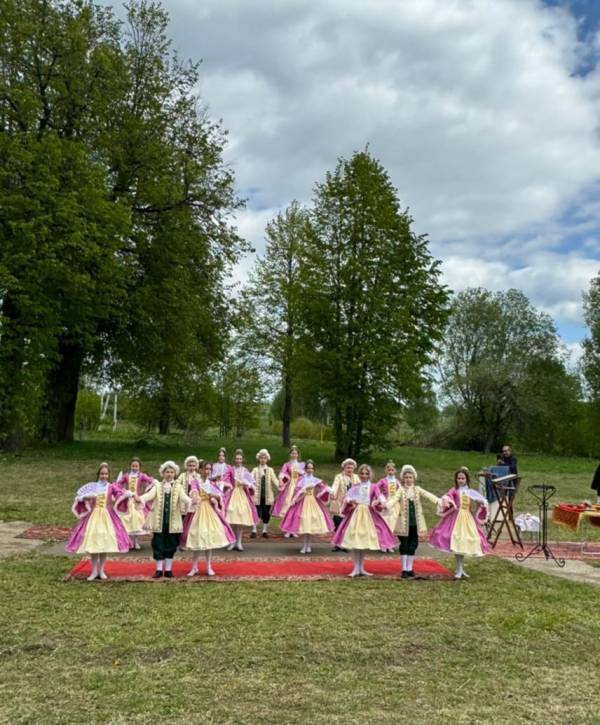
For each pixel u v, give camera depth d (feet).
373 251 91.20
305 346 93.09
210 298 104.94
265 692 18.63
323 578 33.04
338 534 34.42
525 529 48.03
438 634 24.23
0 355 79.00
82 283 79.56
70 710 17.22
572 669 21.16
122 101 93.30
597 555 40.91
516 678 20.27
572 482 87.71
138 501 32.24
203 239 100.07
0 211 74.74
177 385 110.42
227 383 131.44
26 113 80.59
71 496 57.77
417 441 183.62
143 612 26.11
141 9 96.99
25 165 75.46
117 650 21.75
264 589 30.40
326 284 91.81
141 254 96.32
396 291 91.61
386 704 18.03
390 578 33.55
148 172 93.81
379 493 34.14
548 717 17.52
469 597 29.84
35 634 23.18
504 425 175.22
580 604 29.07
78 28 84.53
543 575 34.88
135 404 135.23
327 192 93.61
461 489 34.58
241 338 127.03
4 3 81.10
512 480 44.62
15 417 85.10
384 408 90.02
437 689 19.20
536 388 169.99
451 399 180.75
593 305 163.32
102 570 31.78
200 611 26.35
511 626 25.41
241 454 42.55
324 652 22.02
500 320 185.37
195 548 32.45
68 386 105.91
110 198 91.56
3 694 18.19
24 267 76.54
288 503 46.16
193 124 100.48
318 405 98.53
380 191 93.30
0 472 72.28
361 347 88.84
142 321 96.78
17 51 82.02
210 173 101.24
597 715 17.71
